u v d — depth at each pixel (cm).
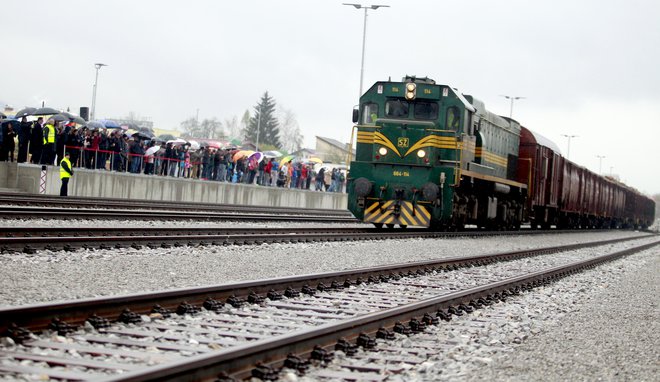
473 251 2316
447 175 2748
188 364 627
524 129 3931
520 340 984
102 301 866
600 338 1036
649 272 2278
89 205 2817
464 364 820
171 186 3844
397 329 963
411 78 2844
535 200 4019
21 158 3262
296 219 3184
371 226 3391
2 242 1416
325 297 1216
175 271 1358
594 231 5981
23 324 779
